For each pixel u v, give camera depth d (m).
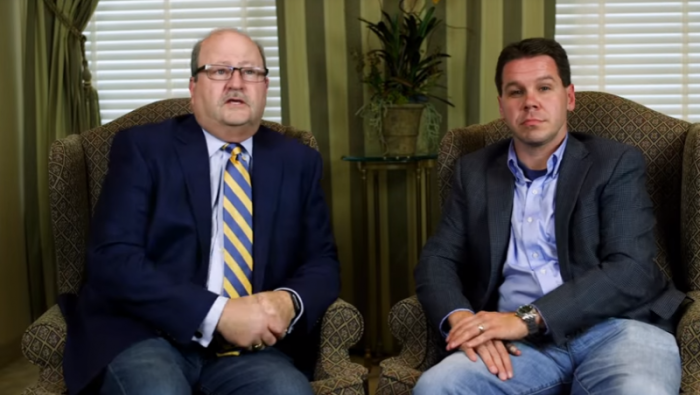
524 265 1.99
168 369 1.72
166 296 1.83
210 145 2.05
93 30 3.29
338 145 3.24
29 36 3.16
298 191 2.07
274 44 3.27
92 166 2.30
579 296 1.82
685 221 2.04
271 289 2.02
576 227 1.94
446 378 1.76
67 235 2.15
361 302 3.31
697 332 1.76
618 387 1.66
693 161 2.00
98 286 1.89
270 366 1.81
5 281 3.17
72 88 3.16
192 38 3.29
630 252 1.88
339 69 3.20
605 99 2.31
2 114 3.14
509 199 2.02
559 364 1.87
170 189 1.98
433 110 3.06
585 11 3.18
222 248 1.98
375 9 3.16
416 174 3.03
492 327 1.83
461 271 2.14
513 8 3.12
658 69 3.19
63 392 1.82
